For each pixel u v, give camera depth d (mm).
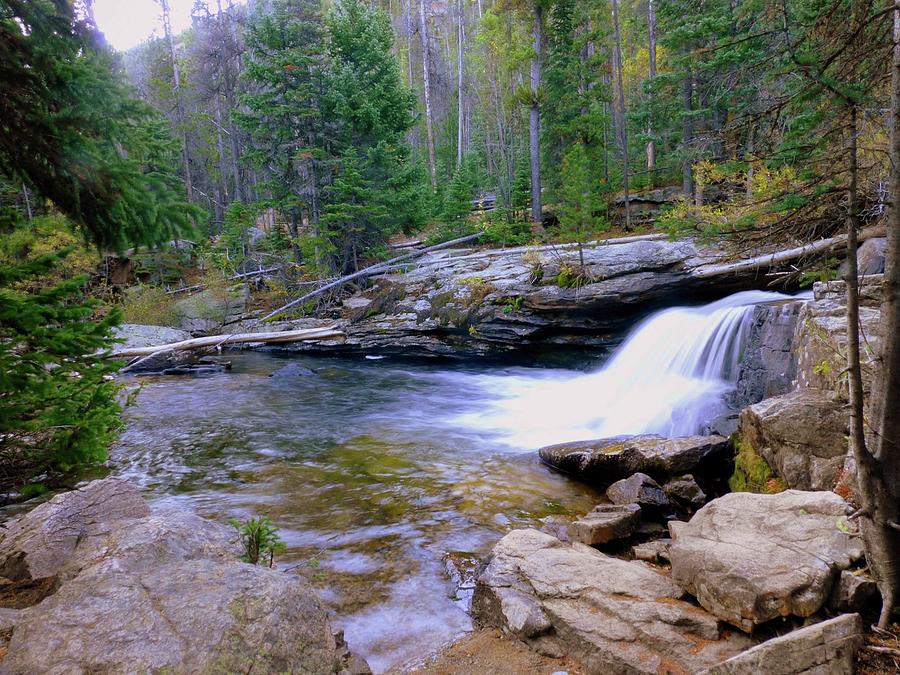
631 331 17516
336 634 4516
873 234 9414
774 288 15391
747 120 5070
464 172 29547
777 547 4512
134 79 47906
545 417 13000
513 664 4324
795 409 6574
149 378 18422
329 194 27328
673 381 13180
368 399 15516
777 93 4938
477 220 31781
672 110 22141
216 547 4859
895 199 3738
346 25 26953
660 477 8227
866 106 3977
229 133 41500
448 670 4332
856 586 4023
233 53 40281
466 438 11461
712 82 5684
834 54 4086
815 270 5156
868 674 3471
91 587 3355
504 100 31688
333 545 6609
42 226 4441
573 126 27234
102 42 3877
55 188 4047
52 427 5129
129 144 4141
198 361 20844
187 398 15570
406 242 34312
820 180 4289
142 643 2889
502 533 6965
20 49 3549
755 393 9930
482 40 33375
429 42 53312
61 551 4688
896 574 3889
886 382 3848
